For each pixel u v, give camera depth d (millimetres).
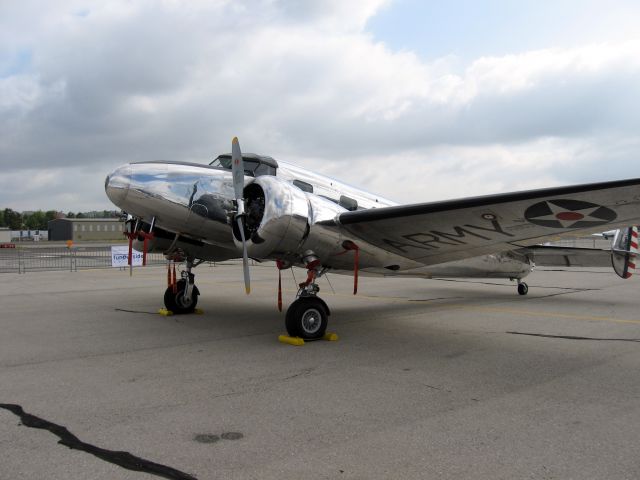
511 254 11195
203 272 21234
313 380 4727
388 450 3133
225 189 7293
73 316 8719
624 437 3381
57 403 3992
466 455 3068
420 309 9812
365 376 4887
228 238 7414
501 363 5461
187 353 5855
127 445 3168
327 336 6699
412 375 4941
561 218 5488
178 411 3820
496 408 3969
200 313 9062
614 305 10414
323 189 8219
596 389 4508
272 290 13570
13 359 5547
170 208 6961
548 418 3744
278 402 4062
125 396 4188
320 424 3572
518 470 2869
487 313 9250
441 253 7238
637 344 6500
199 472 2807
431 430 3479
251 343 6438
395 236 6566
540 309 9805
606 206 5000
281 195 6059
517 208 5285
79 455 3014
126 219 8320
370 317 8758
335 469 2859
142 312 9203
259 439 3287
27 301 10898
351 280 17172
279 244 6172
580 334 7191
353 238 6629
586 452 3131
